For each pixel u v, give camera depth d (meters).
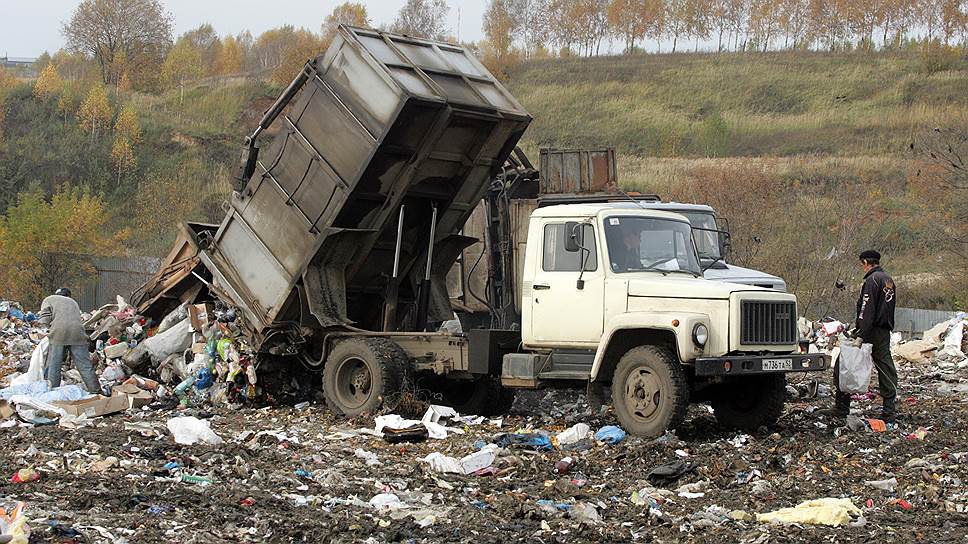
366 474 9.13
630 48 95.62
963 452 10.37
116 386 14.35
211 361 14.16
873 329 12.33
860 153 53.59
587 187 19.31
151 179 52.94
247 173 13.48
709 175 37.12
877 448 10.67
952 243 34.38
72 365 15.54
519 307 17.73
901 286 34.59
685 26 94.81
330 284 13.26
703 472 9.29
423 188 13.12
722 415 12.17
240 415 13.20
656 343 11.16
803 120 62.31
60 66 96.62
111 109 64.50
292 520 7.15
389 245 13.55
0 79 74.81
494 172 13.54
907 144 53.69
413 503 7.97
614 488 8.84
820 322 24.34
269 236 13.52
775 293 11.27
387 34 12.84
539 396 14.80
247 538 6.70
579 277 11.62
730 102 68.06
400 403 12.44
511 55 82.12
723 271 17.02
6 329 20.72
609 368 11.38
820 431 11.75
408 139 12.36
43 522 6.71
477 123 12.73
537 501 8.12
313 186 12.88
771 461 9.70
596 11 98.69
